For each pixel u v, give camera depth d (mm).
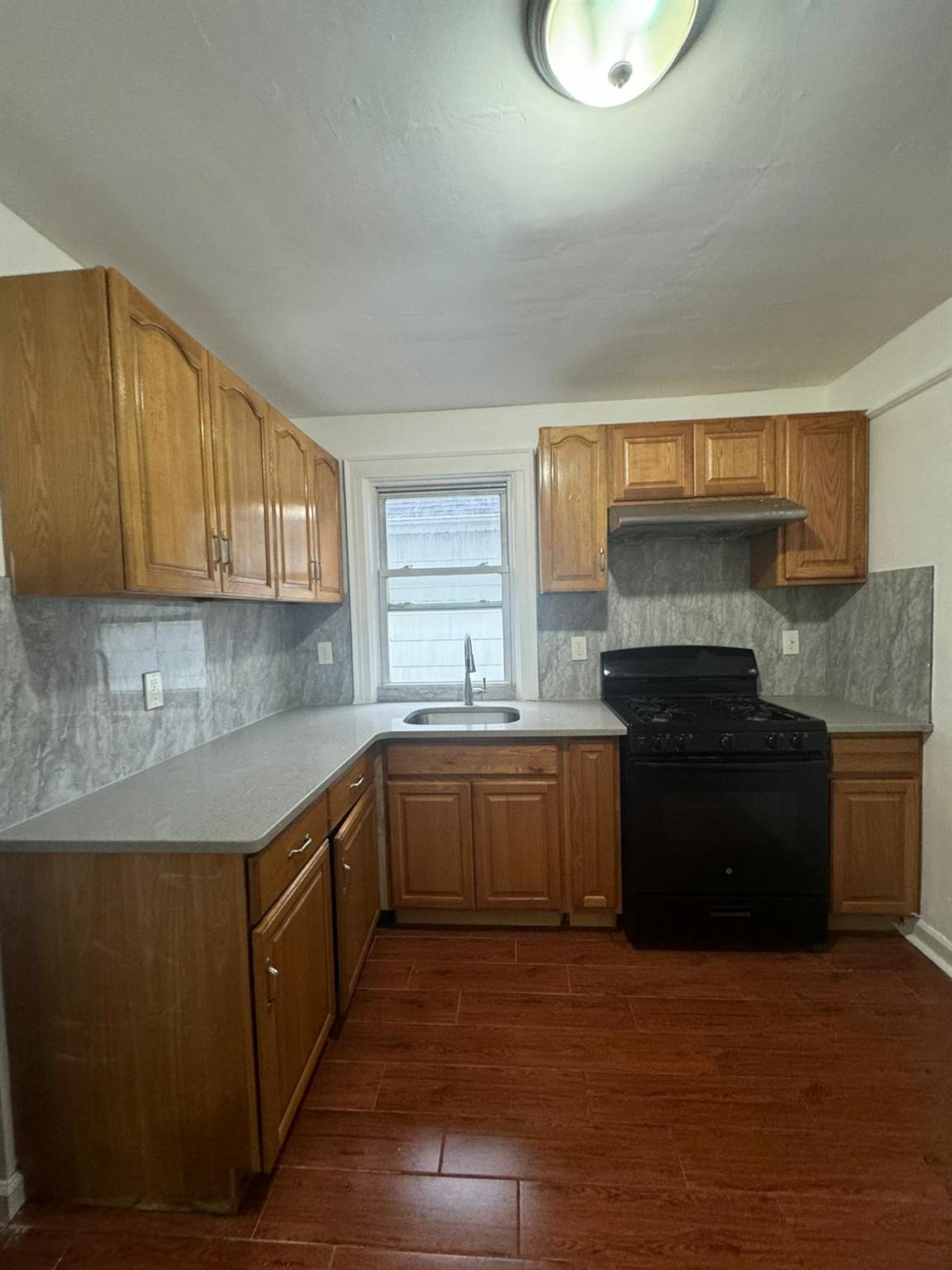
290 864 1379
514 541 2768
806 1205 1219
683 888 2156
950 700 2006
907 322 2043
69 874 1219
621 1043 1692
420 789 2287
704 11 938
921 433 2072
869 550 2391
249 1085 1209
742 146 1206
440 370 2305
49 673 1368
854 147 1218
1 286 1217
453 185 1304
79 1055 1243
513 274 1659
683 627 2738
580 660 2770
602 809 2238
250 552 1794
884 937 2230
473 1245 1157
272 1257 1149
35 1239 1197
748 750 2121
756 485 2387
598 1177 1288
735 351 2211
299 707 2820
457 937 2281
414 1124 1434
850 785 2148
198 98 1063
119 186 1272
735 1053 1645
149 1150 1244
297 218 1399
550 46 975
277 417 2014
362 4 909
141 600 1717
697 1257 1128
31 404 1224
